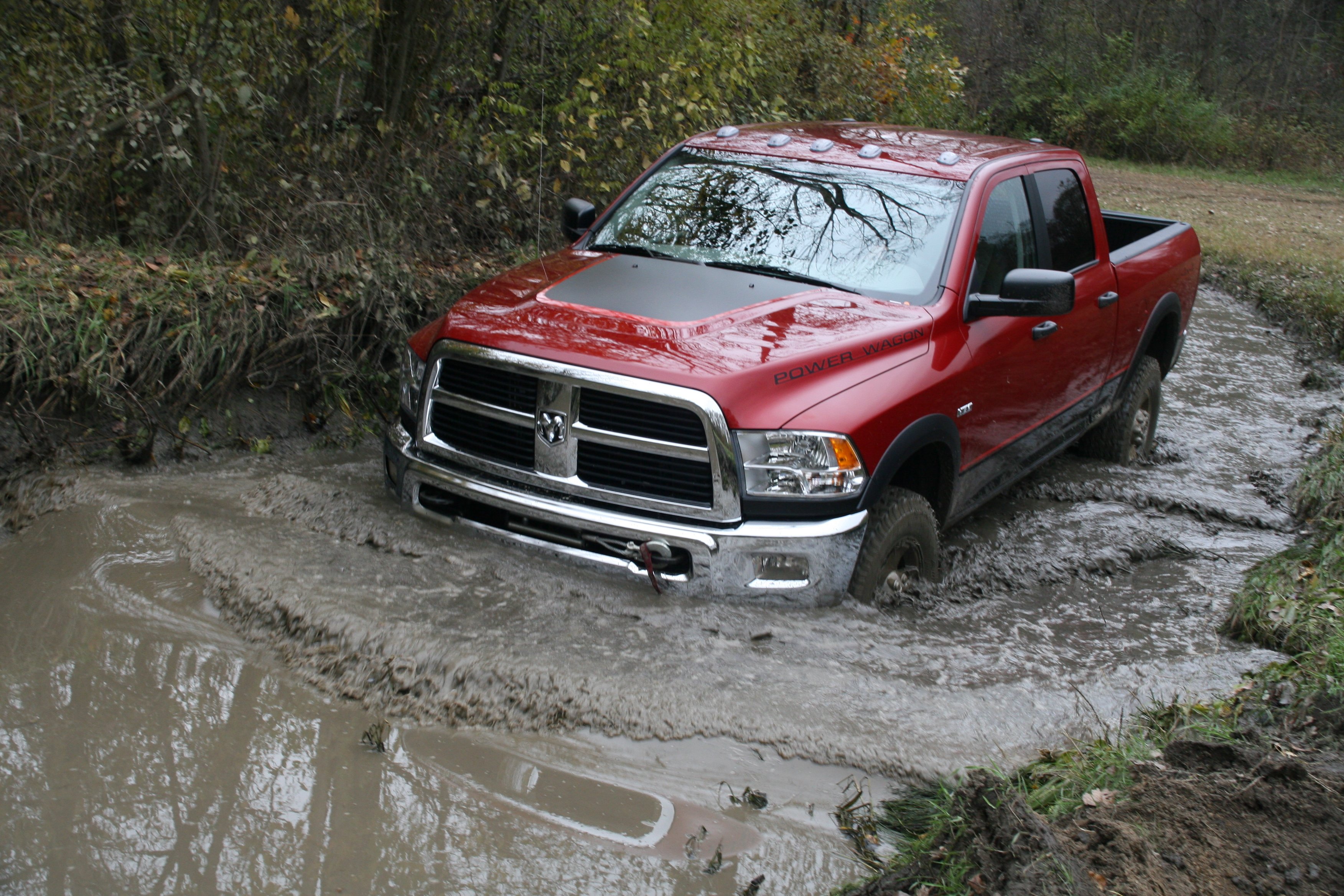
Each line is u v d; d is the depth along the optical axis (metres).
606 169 8.77
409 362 4.64
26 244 6.08
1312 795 3.11
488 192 7.96
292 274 6.22
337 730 3.33
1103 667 4.18
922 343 4.50
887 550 4.32
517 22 8.68
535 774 3.17
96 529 4.49
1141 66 36.88
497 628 3.73
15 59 6.72
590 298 4.47
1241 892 2.76
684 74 8.77
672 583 3.96
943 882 2.71
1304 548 5.29
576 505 4.05
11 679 3.47
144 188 6.86
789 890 2.78
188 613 3.91
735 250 4.99
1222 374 9.66
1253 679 4.12
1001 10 39.28
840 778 3.25
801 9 14.13
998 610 4.69
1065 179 5.98
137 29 6.93
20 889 2.59
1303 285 13.05
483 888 2.71
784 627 3.89
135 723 3.29
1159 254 6.91
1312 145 34.69
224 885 2.65
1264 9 38.38
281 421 5.96
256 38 7.18
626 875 2.79
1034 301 4.67
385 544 4.26
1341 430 7.64
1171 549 5.57
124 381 5.44
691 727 3.37
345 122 7.75
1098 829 2.87
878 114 15.59
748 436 3.87
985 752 3.41
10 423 5.15
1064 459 6.93
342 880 2.70
